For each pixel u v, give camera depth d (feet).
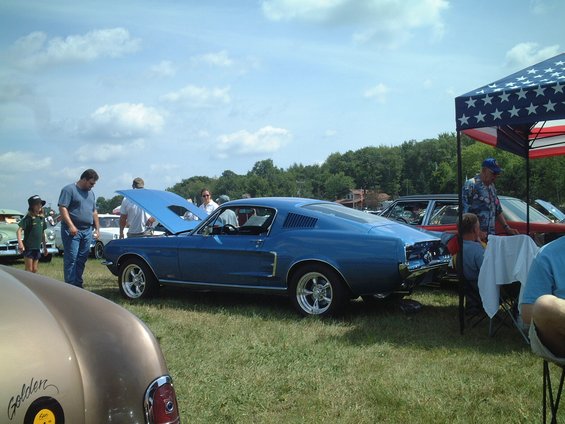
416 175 533.96
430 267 22.11
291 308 24.14
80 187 27.53
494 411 12.41
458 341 18.52
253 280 23.45
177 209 29.48
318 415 12.31
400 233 22.04
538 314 6.95
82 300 7.08
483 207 25.21
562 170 258.78
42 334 5.98
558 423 11.62
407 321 21.52
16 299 6.36
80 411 5.85
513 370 15.17
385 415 12.25
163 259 25.75
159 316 22.58
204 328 20.29
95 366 6.22
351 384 14.24
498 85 18.34
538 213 31.24
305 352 16.93
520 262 18.11
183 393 13.41
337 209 24.11
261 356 16.58
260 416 12.30
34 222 33.50
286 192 501.97
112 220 56.49
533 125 25.38
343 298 21.66
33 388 5.52
